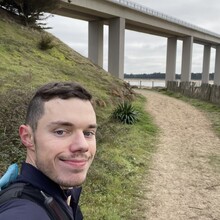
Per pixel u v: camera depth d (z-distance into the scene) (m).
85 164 1.03
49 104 1.01
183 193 5.96
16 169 1.05
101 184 5.66
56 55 18.14
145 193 5.79
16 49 14.95
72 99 1.02
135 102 18.33
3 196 0.91
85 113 1.03
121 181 6.11
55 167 1.00
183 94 26.81
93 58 38.28
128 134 10.05
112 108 13.13
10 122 6.34
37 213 0.84
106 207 4.89
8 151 5.49
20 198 0.90
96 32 38.00
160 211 5.12
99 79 17.39
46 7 20.02
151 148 9.15
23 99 7.22
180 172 7.21
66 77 14.38
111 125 10.41
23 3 19.38
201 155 8.76
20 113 6.59
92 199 5.04
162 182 6.47
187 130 12.22
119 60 36.22
